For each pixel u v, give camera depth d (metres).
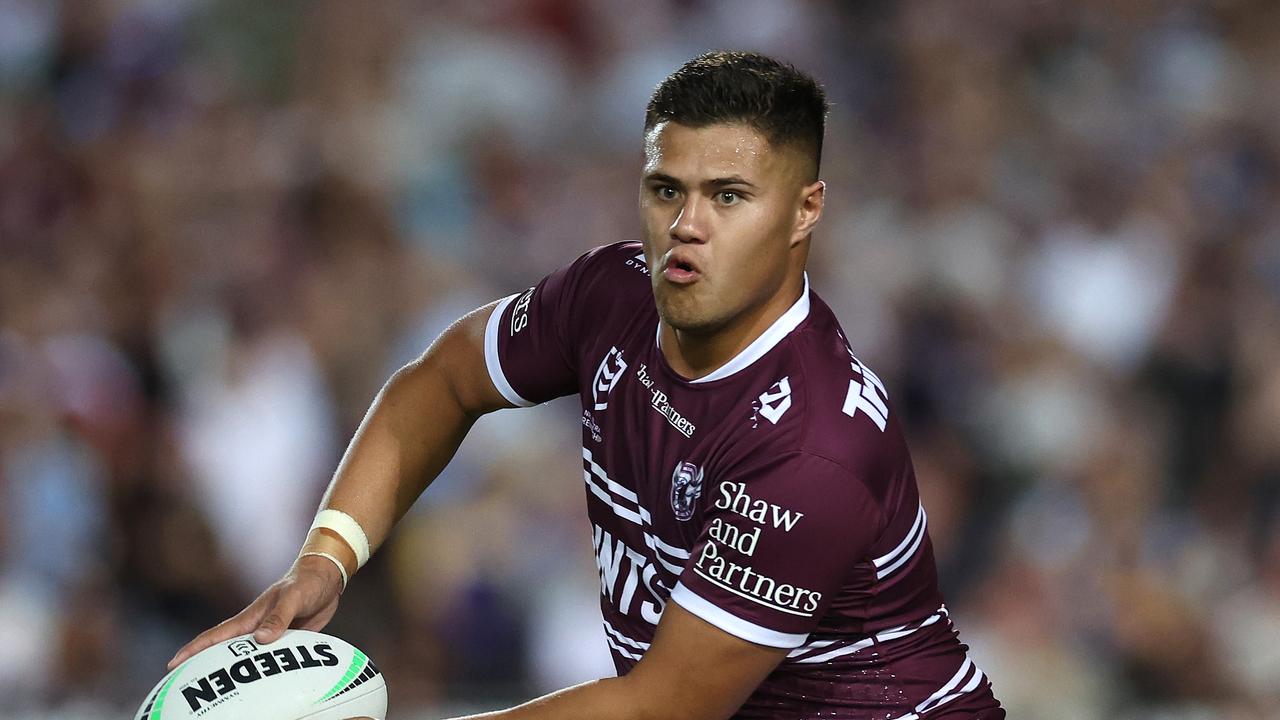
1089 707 26.36
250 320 29.62
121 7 37.78
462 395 13.34
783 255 11.24
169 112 36.19
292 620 12.22
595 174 37.06
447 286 32.38
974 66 41.38
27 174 33.34
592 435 12.34
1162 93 43.28
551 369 12.99
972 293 34.31
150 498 26.02
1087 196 38.97
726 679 11.21
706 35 41.47
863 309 33.62
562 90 38.66
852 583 11.64
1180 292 33.81
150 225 32.12
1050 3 43.91
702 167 10.83
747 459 11.21
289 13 38.09
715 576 11.11
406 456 13.18
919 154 38.75
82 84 36.84
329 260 32.19
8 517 25.44
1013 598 27.48
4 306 28.69
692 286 10.96
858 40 42.66
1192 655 27.47
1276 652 27.72
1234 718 25.77
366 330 30.80
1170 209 38.59
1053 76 42.50
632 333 12.19
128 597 25.30
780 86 10.98
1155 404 32.72
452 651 25.69
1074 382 32.59
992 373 32.62
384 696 11.98
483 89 37.38
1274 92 43.06
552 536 27.56
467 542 26.47
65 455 26.42
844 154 38.72
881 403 11.62
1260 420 32.03
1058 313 35.47
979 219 36.69
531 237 35.03
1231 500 31.34
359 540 12.70
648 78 39.44
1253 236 37.81
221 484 27.66
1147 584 27.92
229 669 11.42
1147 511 30.06
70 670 24.45
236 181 33.81
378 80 37.31
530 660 26.16
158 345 29.67
